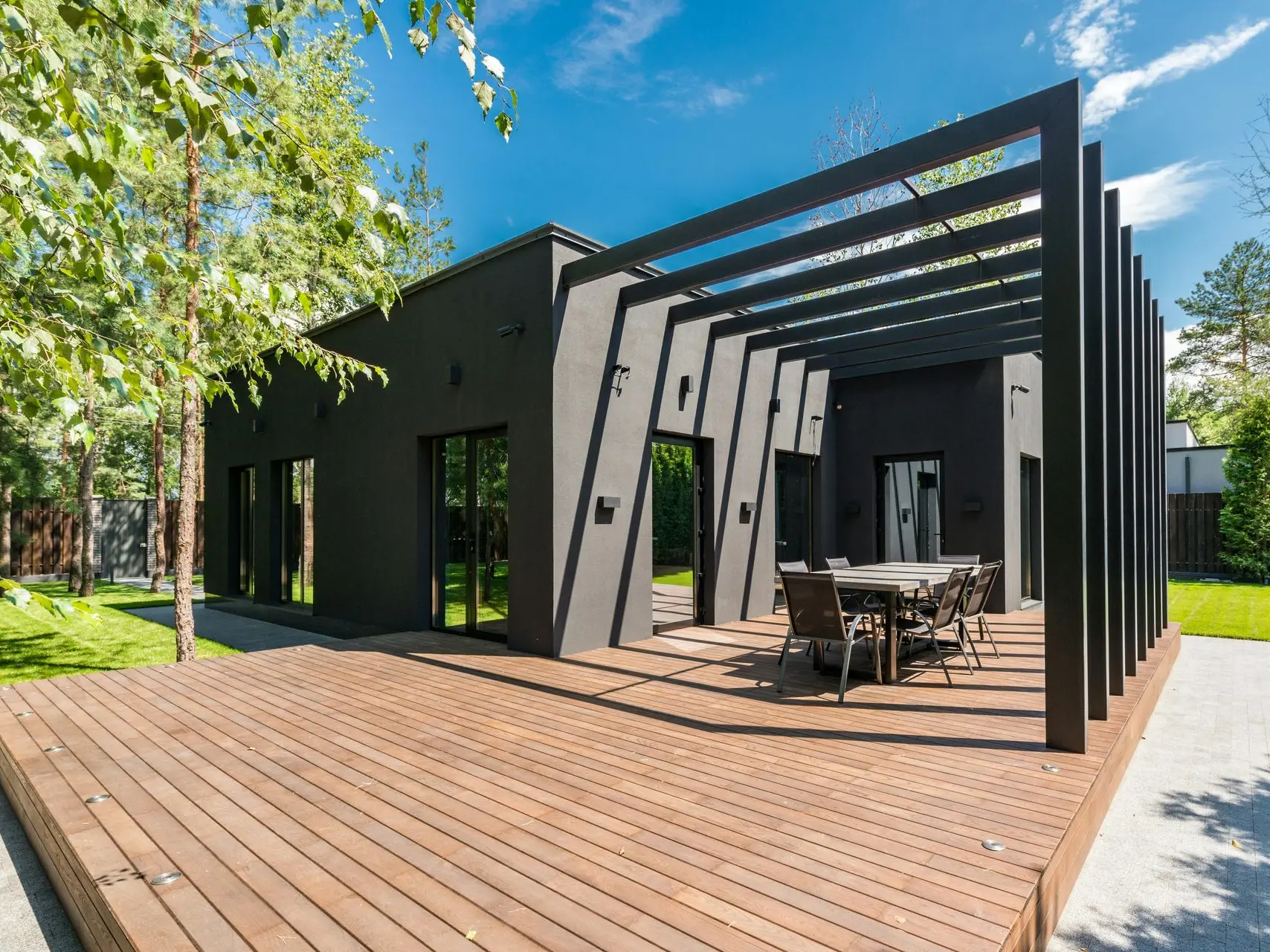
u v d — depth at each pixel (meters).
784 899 2.09
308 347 3.79
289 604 9.70
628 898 2.10
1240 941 2.52
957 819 2.68
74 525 13.37
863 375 9.84
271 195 8.25
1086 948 2.48
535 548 6.15
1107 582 4.18
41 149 1.79
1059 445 3.54
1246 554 13.57
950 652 5.99
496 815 2.72
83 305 2.82
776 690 4.77
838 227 5.13
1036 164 4.19
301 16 6.36
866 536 9.88
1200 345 23.22
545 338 6.08
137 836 2.55
